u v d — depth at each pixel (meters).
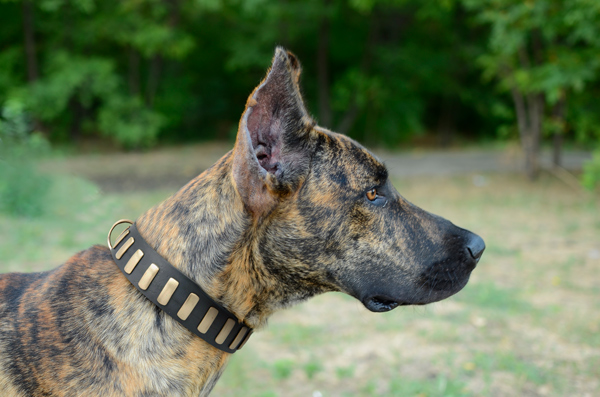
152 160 16.48
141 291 1.93
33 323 1.91
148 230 2.02
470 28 20.53
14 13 18.30
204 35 21.78
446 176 14.61
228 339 2.03
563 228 8.80
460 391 3.70
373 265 2.22
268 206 2.01
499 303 5.45
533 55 13.52
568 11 10.55
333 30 21.41
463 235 2.39
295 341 4.65
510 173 14.97
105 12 17.58
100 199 8.95
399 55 19.88
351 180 2.18
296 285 2.14
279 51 1.96
